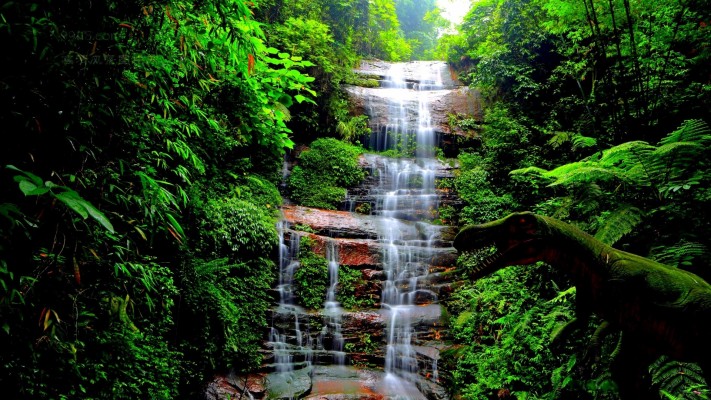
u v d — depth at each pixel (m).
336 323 6.23
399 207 9.48
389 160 10.80
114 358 3.22
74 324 2.62
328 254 7.38
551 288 4.54
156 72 2.84
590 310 1.92
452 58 14.30
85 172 2.33
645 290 1.70
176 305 4.46
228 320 4.97
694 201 3.23
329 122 11.27
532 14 9.92
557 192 6.38
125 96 2.57
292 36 10.45
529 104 9.71
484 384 4.38
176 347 4.44
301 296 6.83
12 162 2.03
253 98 5.83
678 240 3.12
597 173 3.56
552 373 3.49
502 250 1.89
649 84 5.00
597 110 6.59
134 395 3.39
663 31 4.78
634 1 4.82
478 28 12.76
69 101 2.13
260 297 6.18
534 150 8.21
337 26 13.16
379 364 5.77
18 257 2.06
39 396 2.52
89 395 2.93
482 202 8.44
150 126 2.94
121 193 2.72
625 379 1.82
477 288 6.04
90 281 2.66
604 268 1.79
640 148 3.38
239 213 6.24
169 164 4.66
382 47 17.08
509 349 4.29
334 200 9.48
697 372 2.28
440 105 12.13
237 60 4.22
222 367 5.05
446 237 8.30
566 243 1.82
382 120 11.71
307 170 9.98
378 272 7.35
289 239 7.24
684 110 4.69
